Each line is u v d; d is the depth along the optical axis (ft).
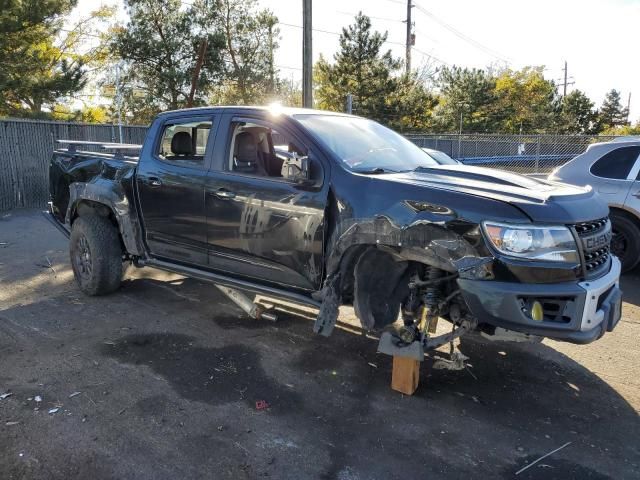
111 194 16.72
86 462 9.23
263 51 96.53
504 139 60.75
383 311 12.18
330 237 11.95
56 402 11.18
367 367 13.29
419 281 11.25
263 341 14.74
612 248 22.36
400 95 101.71
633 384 12.64
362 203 11.32
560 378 12.91
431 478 9.08
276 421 10.71
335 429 10.48
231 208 13.73
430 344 11.44
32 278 20.33
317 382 12.44
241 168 14.19
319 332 11.71
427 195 10.61
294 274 12.84
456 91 141.38
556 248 9.80
